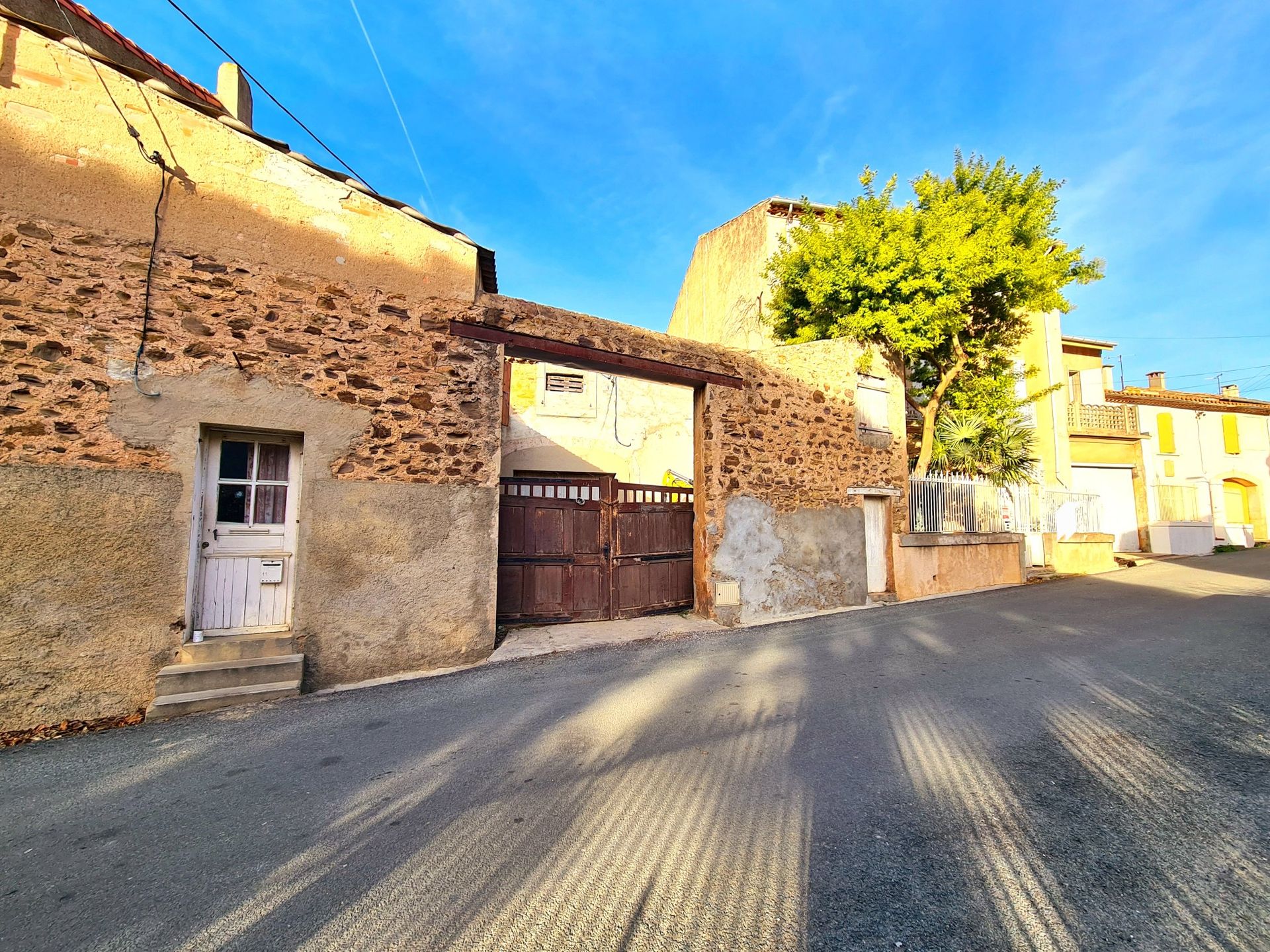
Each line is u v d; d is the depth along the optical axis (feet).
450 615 18.51
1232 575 38.47
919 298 31.12
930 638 21.39
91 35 20.62
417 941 6.43
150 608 14.53
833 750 11.39
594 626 23.16
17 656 13.08
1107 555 44.88
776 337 39.06
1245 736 11.76
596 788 9.97
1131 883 7.24
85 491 13.98
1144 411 62.75
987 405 40.24
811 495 28.63
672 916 6.73
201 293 15.60
